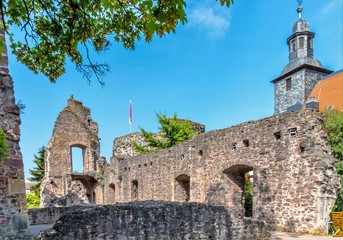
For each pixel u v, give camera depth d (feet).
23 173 25.00
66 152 106.52
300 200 41.16
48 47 18.88
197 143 61.16
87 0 16.52
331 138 41.78
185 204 29.50
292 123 43.62
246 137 50.37
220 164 54.90
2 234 23.09
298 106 107.14
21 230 24.11
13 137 24.75
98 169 107.34
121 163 87.71
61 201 79.61
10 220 23.68
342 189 40.11
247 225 33.19
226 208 32.04
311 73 111.65
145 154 78.02
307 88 110.32
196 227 29.55
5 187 23.82
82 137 110.42
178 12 9.98
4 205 23.61
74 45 18.49
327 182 39.68
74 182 101.45
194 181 60.70
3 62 25.08
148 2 9.71
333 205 39.29
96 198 101.35
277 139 46.01
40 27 17.56
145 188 76.43
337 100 80.89
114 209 25.30
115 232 24.98
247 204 66.13
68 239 22.79
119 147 108.37
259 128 48.39
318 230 38.63
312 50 116.16
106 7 11.31
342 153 41.01
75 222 23.32
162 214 27.76
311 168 40.50
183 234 28.68
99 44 18.45
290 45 121.39
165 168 69.97
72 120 110.01
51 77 20.77
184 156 64.23
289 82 117.91
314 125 41.81
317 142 40.91
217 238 30.73
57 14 17.22
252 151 48.96
